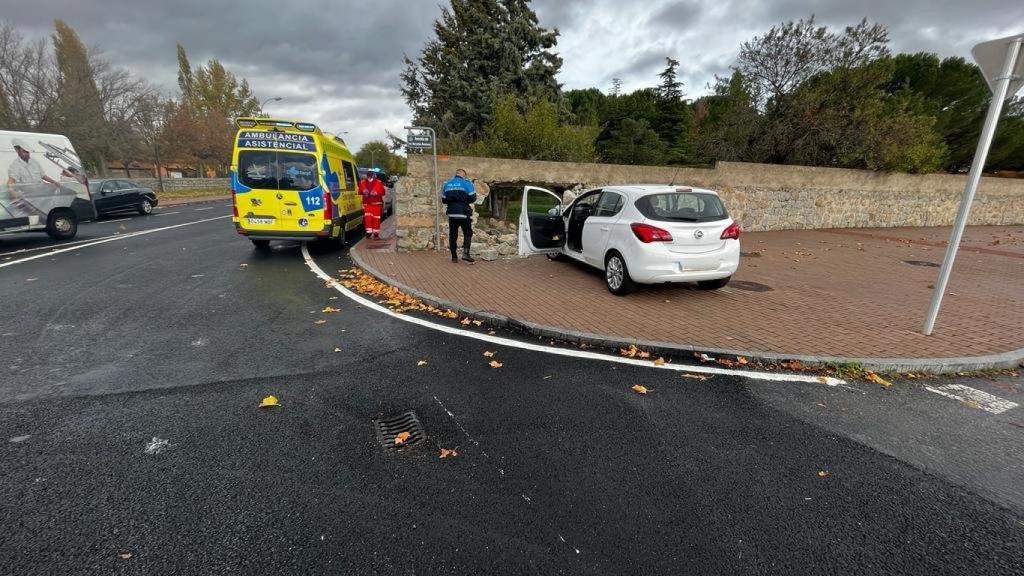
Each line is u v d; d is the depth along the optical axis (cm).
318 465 281
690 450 304
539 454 297
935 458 302
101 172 3269
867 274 872
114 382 386
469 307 598
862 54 1644
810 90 1733
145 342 480
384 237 1217
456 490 262
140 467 275
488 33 2277
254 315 577
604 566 212
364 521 236
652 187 680
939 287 509
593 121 3130
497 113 1544
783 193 1502
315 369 418
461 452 298
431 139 957
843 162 1720
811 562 216
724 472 282
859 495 264
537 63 2389
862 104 1670
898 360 445
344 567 208
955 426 343
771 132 1775
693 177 1336
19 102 2453
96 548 216
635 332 516
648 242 628
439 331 529
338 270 852
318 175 948
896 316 595
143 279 760
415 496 256
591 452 300
